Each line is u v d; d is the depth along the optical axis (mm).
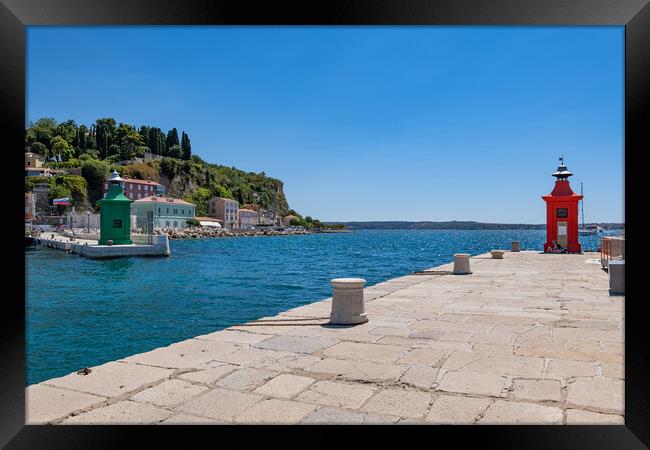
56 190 107500
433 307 10453
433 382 5379
